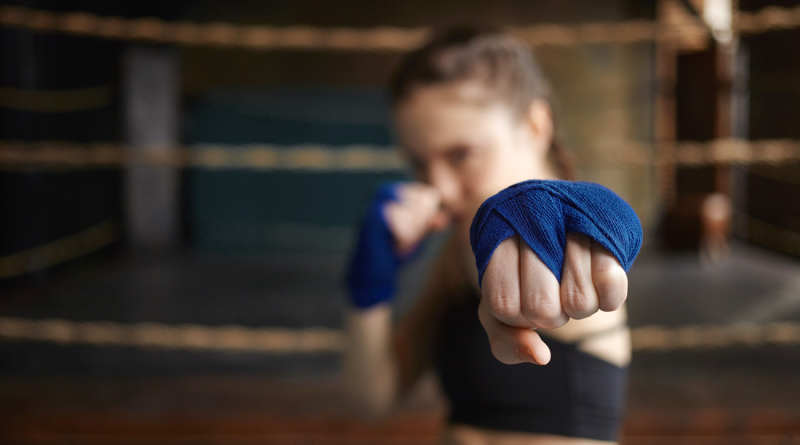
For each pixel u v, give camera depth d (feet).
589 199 1.98
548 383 3.70
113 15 42.11
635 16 49.70
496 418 3.76
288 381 11.43
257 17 47.83
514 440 3.69
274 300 27.48
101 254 43.01
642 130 51.70
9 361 15.61
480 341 3.89
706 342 9.84
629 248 1.95
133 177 46.60
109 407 10.01
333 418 9.52
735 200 46.44
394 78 4.66
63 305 25.76
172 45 46.88
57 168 34.65
